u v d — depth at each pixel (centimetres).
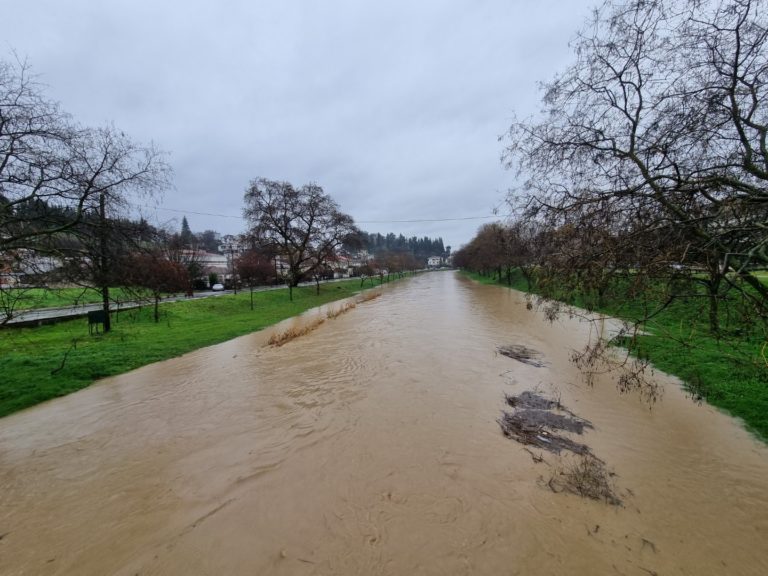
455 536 432
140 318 2052
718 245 388
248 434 715
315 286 4972
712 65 533
